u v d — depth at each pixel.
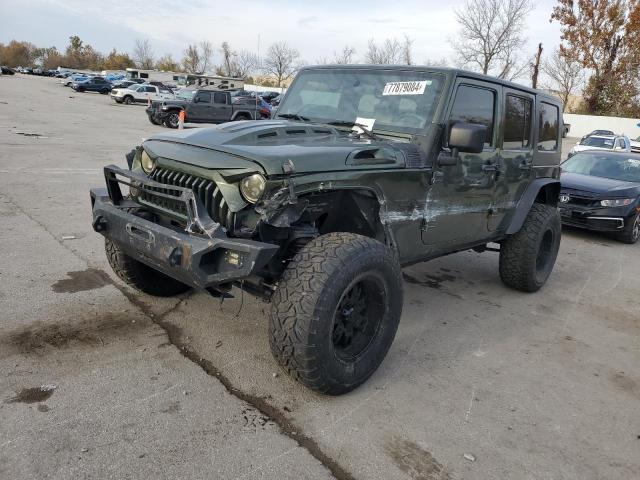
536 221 5.27
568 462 2.84
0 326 3.70
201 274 2.87
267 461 2.62
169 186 3.07
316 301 2.82
